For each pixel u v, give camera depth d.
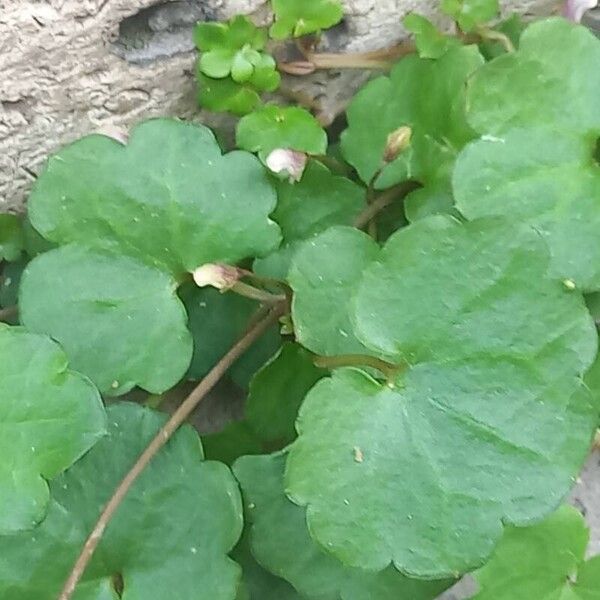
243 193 0.11
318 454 0.09
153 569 0.10
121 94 0.12
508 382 0.10
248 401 0.12
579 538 0.11
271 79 0.12
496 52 0.13
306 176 0.12
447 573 0.09
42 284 0.11
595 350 0.10
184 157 0.11
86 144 0.11
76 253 0.11
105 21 0.11
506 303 0.10
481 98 0.11
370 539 0.09
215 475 0.10
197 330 0.12
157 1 0.11
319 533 0.09
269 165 0.11
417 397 0.10
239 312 0.12
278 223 0.12
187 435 0.11
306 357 0.11
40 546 0.10
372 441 0.10
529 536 0.11
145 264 0.11
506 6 0.13
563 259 0.11
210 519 0.10
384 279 0.10
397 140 0.11
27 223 0.12
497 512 0.10
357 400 0.10
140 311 0.11
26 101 0.11
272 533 0.11
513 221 0.10
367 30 0.12
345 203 0.12
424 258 0.10
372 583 0.11
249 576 0.12
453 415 0.10
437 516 0.10
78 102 0.12
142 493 0.10
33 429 0.09
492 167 0.11
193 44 0.12
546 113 0.11
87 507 0.10
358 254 0.10
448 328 0.10
